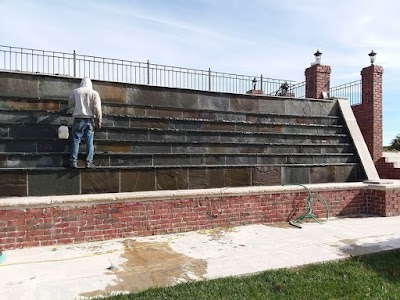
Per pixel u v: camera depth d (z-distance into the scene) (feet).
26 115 20.83
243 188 23.56
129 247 17.87
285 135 28.73
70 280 13.41
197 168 24.02
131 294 12.21
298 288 13.00
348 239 19.67
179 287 12.76
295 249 17.69
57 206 18.02
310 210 24.90
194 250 17.49
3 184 18.97
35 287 12.71
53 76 22.20
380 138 38.81
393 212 26.48
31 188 19.51
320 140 30.35
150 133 23.93
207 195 21.83
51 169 19.88
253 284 13.23
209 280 13.50
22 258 15.88
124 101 24.31
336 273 14.65
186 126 25.58
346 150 31.07
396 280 14.14
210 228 21.95
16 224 17.17
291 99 30.68
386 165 36.83
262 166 26.27
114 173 21.49
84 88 20.31
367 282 13.76
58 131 20.74
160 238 19.66
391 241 19.22
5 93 20.95
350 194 26.86
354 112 41.39
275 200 24.07
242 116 28.09
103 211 19.10
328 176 28.89
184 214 21.22
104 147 22.11
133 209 19.86
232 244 18.60
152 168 22.57
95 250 17.29
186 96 26.40
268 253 16.99
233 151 26.27
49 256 16.26
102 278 13.66
